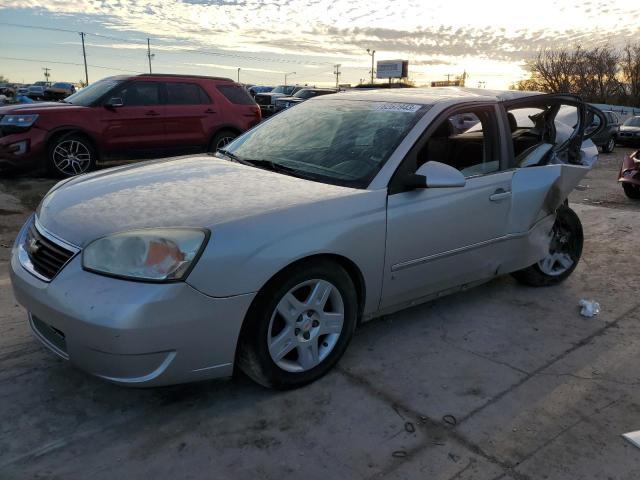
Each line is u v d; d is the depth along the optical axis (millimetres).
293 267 2760
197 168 3459
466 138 3910
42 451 2459
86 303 2395
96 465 2385
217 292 2508
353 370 3195
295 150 3631
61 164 8633
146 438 2568
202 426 2662
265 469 2387
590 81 53281
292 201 2848
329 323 3012
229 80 10383
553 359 3400
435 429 2686
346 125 3676
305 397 2914
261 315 2688
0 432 2572
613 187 11156
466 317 3975
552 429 2707
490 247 3809
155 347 2420
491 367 3283
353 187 3127
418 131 3373
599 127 4957
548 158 4270
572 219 4637
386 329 3740
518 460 2482
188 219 2604
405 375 3162
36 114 8312
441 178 3141
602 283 4738
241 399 2887
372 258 3088
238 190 2986
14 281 2809
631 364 3361
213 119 9992
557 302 4301
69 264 2533
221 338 2574
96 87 9398
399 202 3176
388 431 2660
